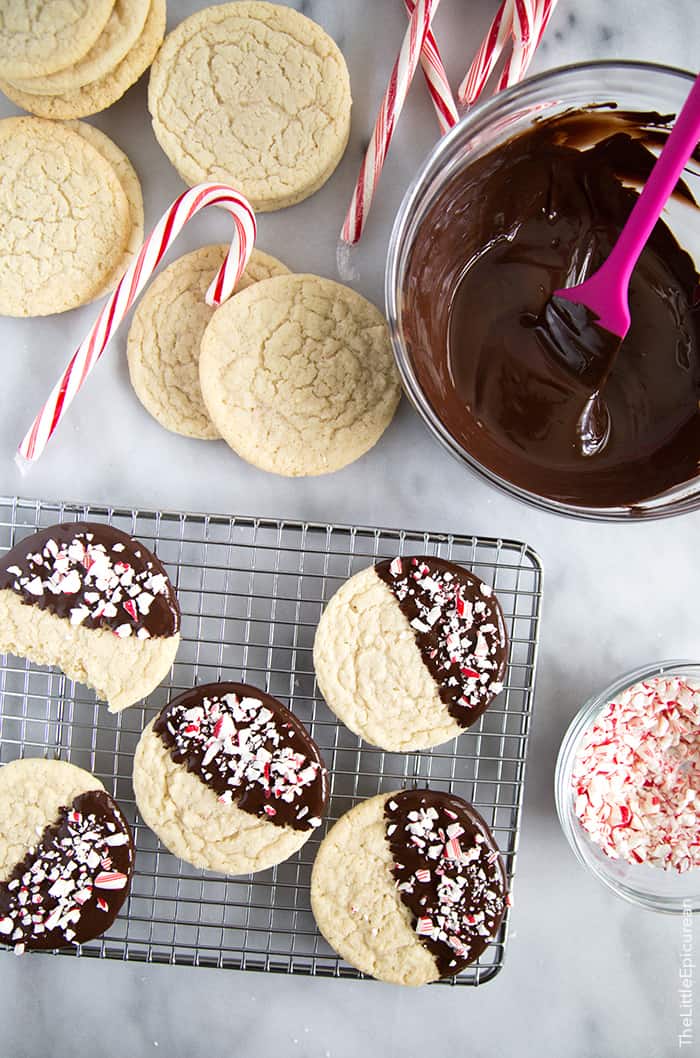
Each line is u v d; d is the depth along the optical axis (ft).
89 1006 2.16
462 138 1.89
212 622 2.16
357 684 2.06
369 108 2.15
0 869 2.05
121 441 2.16
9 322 2.15
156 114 2.07
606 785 2.11
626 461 2.00
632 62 1.86
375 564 2.12
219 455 2.16
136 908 2.16
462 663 2.06
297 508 2.17
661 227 2.01
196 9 2.13
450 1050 2.17
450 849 2.05
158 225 1.94
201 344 2.08
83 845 2.05
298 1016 2.17
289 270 2.13
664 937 2.19
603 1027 2.18
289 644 2.16
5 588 2.05
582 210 2.00
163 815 2.05
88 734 2.16
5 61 1.99
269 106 2.07
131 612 2.05
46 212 2.09
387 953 2.06
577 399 1.97
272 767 2.05
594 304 1.90
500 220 2.00
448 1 2.14
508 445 2.00
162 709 2.08
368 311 2.10
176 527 2.16
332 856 2.06
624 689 2.06
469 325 2.00
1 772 2.07
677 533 2.18
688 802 2.12
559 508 1.91
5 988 2.17
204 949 2.10
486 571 2.17
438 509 2.17
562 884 2.18
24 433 2.16
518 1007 2.18
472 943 2.06
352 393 2.10
